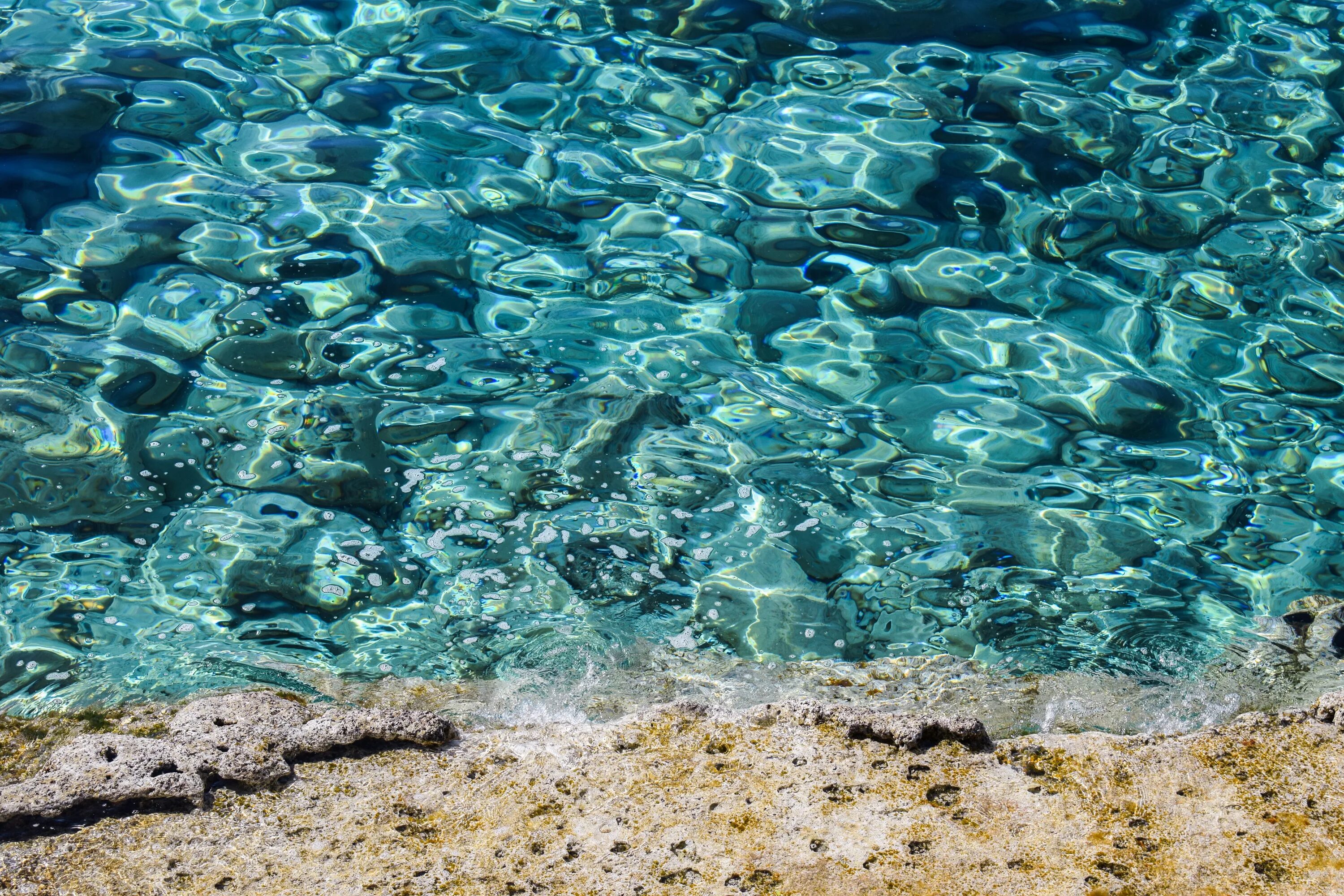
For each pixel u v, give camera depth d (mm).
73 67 6535
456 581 3844
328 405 4551
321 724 2924
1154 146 6098
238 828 2627
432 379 4699
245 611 3709
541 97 6473
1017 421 4570
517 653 3559
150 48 6766
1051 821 2639
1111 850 2549
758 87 6594
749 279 5281
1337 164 5961
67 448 4285
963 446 4453
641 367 4805
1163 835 2594
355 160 5949
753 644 3607
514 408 4574
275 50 6801
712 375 4781
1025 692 3344
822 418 4578
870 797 2709
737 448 4426
